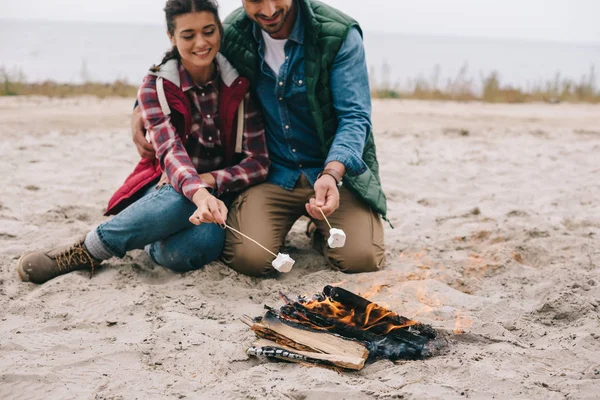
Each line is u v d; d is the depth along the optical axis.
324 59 3.83
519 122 11.16
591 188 6.27
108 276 3.90
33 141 8.31
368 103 3.96
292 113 4.00
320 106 3.92
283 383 2.75
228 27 3.96
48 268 3.87
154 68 3.87
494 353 2.97
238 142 4.00
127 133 9.19
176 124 3.89
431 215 5.38
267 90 4.00
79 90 14.66
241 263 3.96
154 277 3.99
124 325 3.33
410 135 9.41
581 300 3.44
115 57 57.78
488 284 3.92
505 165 7.39
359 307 3.14
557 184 6.49
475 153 8.12
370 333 3.09
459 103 15.02
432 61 80.19
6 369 2.82
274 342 3.07
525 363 2.91
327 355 2.92
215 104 3.90
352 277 3.93
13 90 14.13
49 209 5.22
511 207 5.66
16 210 5.25
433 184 6.47
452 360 2.92
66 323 3.34
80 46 77.00
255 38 3.93
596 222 5.11
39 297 3.63
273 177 4.11
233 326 3.31
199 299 3.63
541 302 3.58
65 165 6.95
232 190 4.02
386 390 2.67
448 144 8.74
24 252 4.30
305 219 5.09
